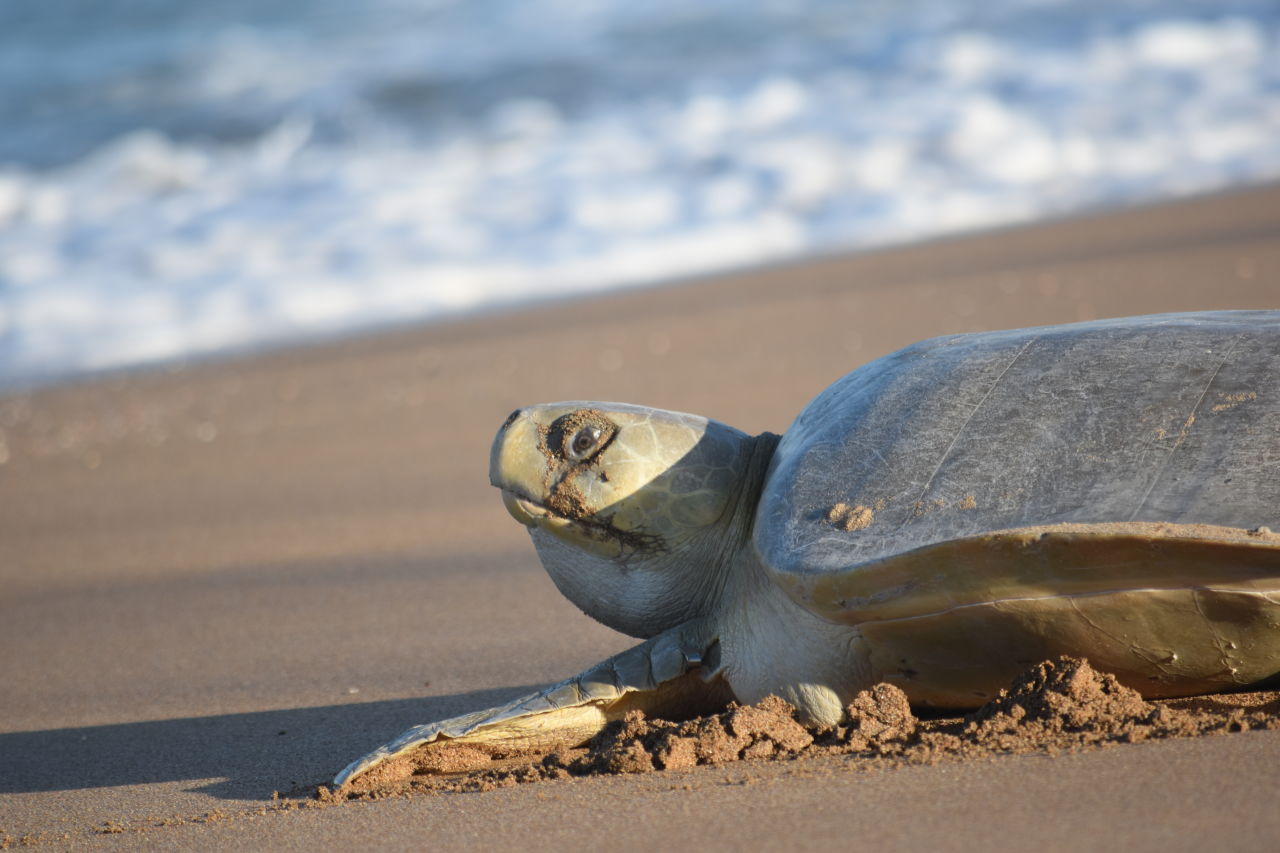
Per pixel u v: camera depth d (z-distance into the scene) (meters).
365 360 34.69
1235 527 9.01
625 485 12.50
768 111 50.06
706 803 9.21
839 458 11.34
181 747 13.48
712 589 12.75
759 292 36.09
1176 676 10.05
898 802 8.67
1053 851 7.56
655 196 44.72
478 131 50.97
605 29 61.62
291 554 21.33
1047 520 9.62
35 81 63.81
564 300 38.25
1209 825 7.64
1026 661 10.33
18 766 13.39
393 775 11.34
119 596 20.23
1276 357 10.38
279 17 70.62
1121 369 10.80
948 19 57.59
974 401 11.13
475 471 25.08
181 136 53.72
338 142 51.88
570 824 9.15
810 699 11.31
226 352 37.28
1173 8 56.16
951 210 41.88
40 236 45.81
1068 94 48.66
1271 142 43.47
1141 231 36.12
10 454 30.52
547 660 15.22
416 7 69.62
